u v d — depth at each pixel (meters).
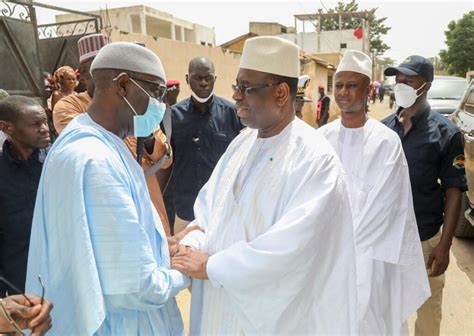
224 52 11.28
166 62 8.31
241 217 1.50
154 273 1.29
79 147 1.21
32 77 4.87
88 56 2.13
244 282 1.36
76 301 1.19
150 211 1.39
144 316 1.38
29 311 1.12
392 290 2.16
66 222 1.19
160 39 8.08
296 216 1.33
